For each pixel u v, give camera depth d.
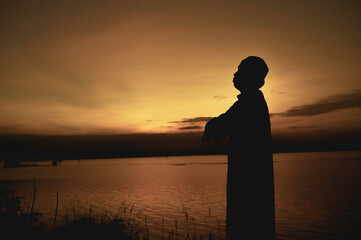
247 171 2.23
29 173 53.31
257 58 2.37
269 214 2.21
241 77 2.38
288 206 15.74
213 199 18.11
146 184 28.62
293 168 51.12
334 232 10.69
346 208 14.75
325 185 24.66
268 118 2.35
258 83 2.38
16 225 3.82
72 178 38.06
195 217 12.52
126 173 49.47
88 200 17.05
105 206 14.65
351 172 37.41
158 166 81.69
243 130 2.28
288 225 11.80
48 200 15.79
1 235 3.65
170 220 11.82
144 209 14.52
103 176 42.00
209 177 36.53
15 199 4.15
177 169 60.03
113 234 4.59
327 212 14.01
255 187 2.21
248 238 2.17
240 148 2.28
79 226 4.50
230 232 2.25
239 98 2.38
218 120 2.33
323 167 51.12
